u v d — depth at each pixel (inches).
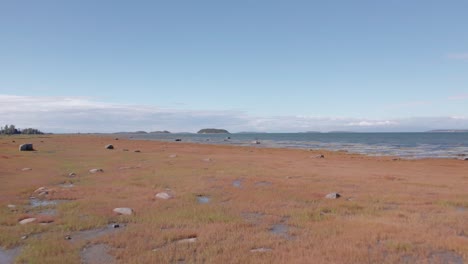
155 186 885.2
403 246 411.8
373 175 1160.2
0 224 520.1
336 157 2041.1
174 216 576.4
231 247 416.2
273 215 595.2
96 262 370.0
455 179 1079.0
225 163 1505.9
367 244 426.9
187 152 2258.9
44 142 3272.6
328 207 654.5
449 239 440.8
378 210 633.0
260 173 1164.5
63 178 1005.8
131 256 387.2
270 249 414.9
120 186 876.6
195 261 374.9
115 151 2177.7
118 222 544.1
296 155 2172.7
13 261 377.1
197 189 846.5
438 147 3481.8
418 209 641.0
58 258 376.5
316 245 424.2
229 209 634.2
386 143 4542.3
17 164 1333.7
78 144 3036.4
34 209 628.4
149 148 2659.9
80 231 494.3
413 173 1254.9
